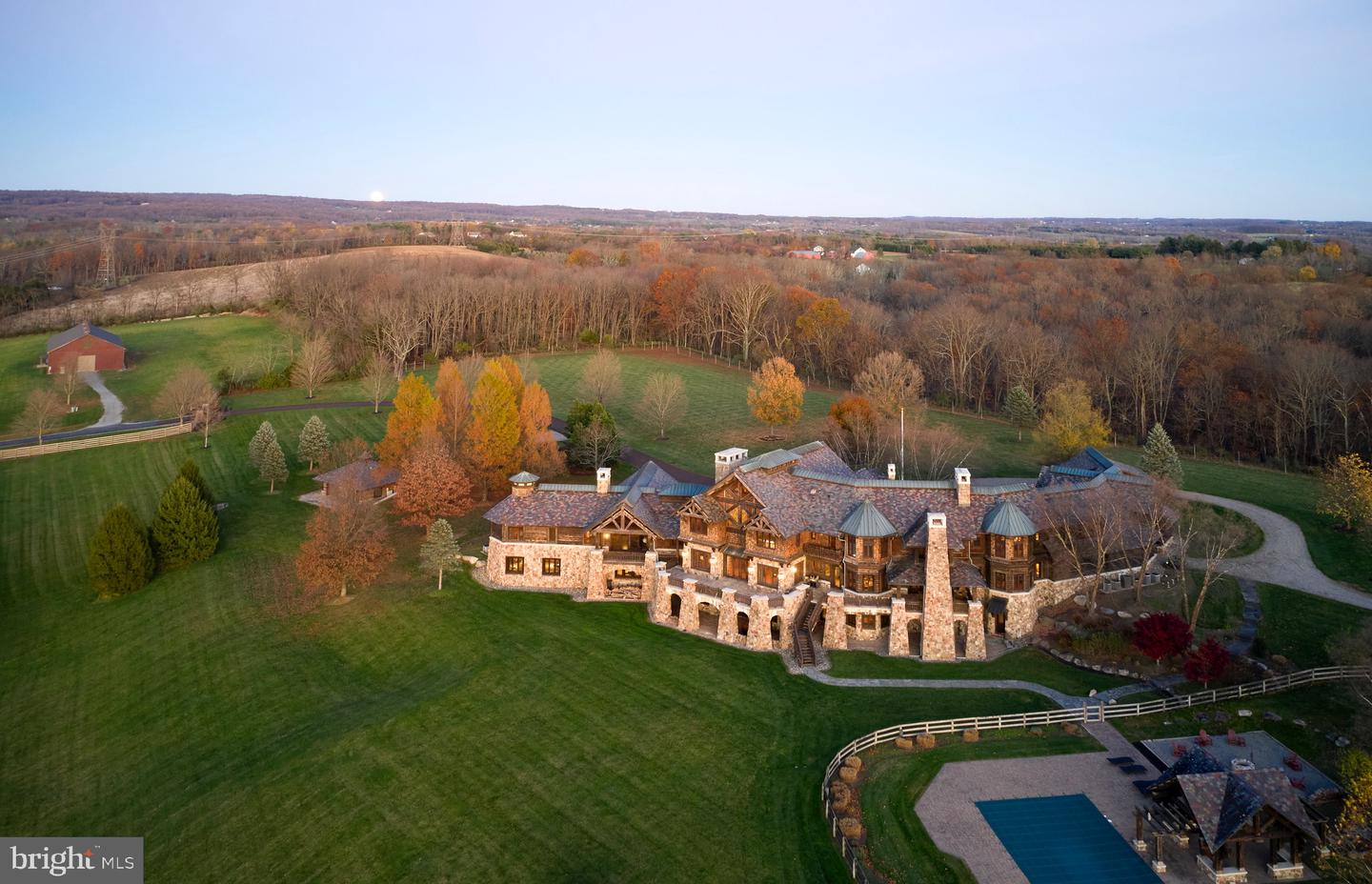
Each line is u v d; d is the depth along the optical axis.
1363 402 124.50
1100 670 67.50
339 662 74.38
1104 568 79.62
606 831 51.34
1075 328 167.25
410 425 111.25
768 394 131.25
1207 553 75.94
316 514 86.06
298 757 59.69
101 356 171.38
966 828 49.38
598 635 76.44
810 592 77.19
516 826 52.12
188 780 59.16
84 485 116.62
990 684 66.25
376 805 54.66
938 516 71.31
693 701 65.19
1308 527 94.12
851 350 170.12
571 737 60.97
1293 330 152.25
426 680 70.38
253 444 118.44
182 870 50.34
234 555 95.50
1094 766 54.97
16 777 61.00
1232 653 67.50
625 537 86.81
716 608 76.44
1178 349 148.88
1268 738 56.53
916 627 73.94
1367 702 55.09
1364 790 44.06
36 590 89.38
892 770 54.94
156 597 86.88
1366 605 74.62
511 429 107.31
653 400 144.50
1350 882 43.34
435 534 87.44
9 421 142.25
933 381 168.50
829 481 82.19
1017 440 134.75
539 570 87.94
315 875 49.09
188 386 140.62
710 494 80.81
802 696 65.38
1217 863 44.78
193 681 72.06
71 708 69.56
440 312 195.88
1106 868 46.06
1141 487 83.94
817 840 49.41
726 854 48.84
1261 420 130.50
